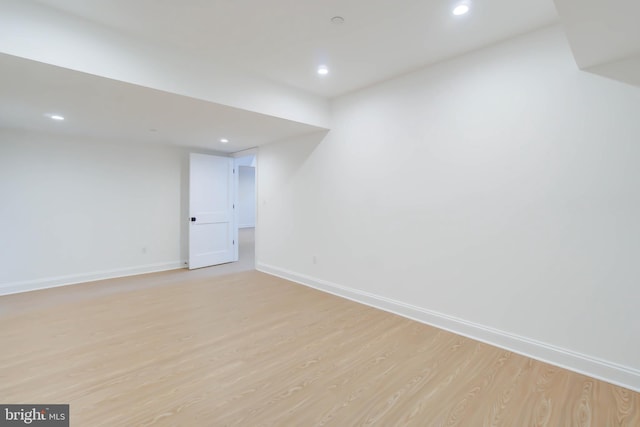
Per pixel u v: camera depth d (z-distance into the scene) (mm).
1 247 3781
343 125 3727
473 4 1993
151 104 2885
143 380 2018
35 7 2000
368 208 3484
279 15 2131
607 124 2012
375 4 1999
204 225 5379
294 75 3145
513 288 2438
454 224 2764
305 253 4312
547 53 2227
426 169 2947
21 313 3162
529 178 2332
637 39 1711
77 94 2609
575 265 2154
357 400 1847
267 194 4961
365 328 2867
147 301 3555
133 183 4820
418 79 2986
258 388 1950
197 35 2408
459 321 2754
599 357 2070
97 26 2238
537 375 2111
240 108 3018
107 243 4590
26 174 3926
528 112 2322
